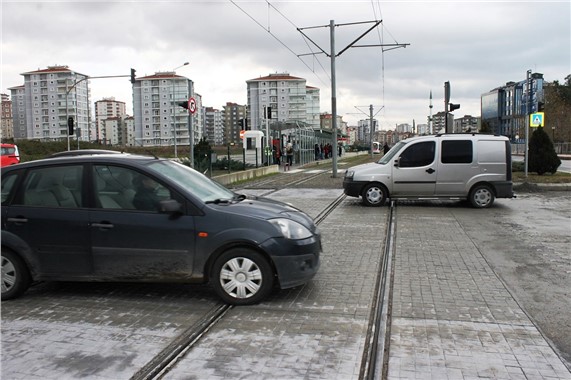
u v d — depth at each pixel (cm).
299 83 8675
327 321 475
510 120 8638
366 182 1319
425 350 411
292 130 3688
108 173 547
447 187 1291
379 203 1320
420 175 1297
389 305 522
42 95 9494
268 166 2822
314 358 395
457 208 1291
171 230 521
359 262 707
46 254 538
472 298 546
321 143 4878
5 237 537
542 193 1650
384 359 394
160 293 565
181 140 10312
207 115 17538
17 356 400
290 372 371
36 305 526
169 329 457
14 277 540
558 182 1817
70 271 538
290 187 1908
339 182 2089
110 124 15212
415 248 801
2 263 542
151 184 539
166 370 376
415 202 1420
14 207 545
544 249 794
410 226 1012
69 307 519
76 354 404
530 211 1231
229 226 516
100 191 542
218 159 2675
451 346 419
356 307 514
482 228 988
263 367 380
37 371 374
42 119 9531
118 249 529
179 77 10169
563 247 809
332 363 386
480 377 365
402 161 1309
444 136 1305
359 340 430
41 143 5306
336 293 562
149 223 525
